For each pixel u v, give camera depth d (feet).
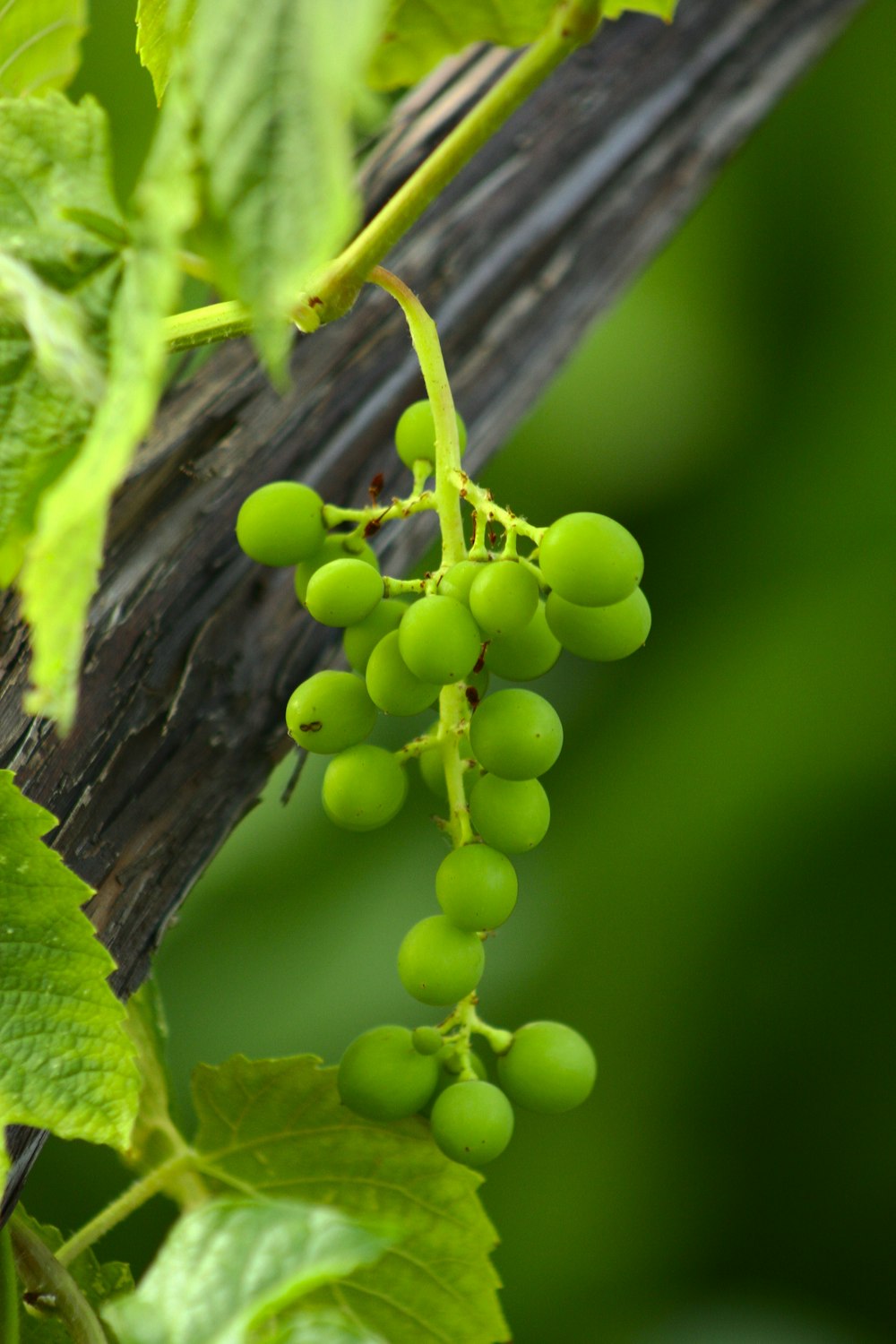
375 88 2.65
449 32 2.62
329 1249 2.34
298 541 2.52
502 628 2.45
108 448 2.28
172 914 2.55
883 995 3.74
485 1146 2.52
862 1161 3.72
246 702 2.58
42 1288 2.49
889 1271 3.72
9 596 2.53
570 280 2.81
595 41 2.93
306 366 2.69
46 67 2.66
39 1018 2.41
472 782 2.54
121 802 2.54
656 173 2.88
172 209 2.27
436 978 2.50
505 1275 3.63
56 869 2.42
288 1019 3.67
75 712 2.53
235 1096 2.57
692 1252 3.75
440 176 2.45
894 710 3.76
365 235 2.46
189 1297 2.34
